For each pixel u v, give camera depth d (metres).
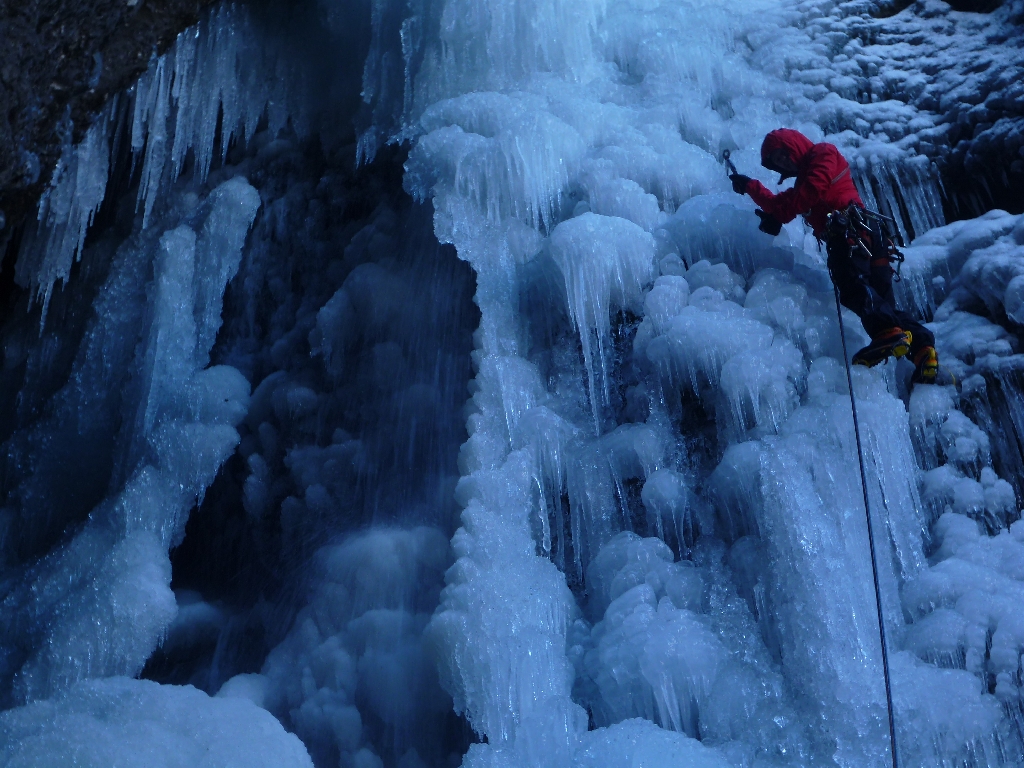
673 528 4.26
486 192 5.16
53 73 5.25
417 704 4.16
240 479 5.96
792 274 4.77
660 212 5.22
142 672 5.14
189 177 6.93
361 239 6.40
